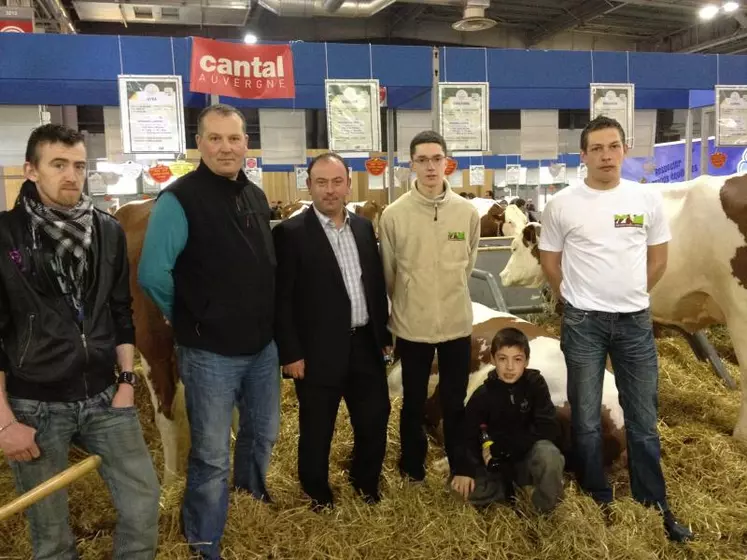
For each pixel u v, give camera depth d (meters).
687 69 5.79
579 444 2.95
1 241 2.01
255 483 3.02
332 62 5.00
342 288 2.88
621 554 2.62
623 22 16.86
